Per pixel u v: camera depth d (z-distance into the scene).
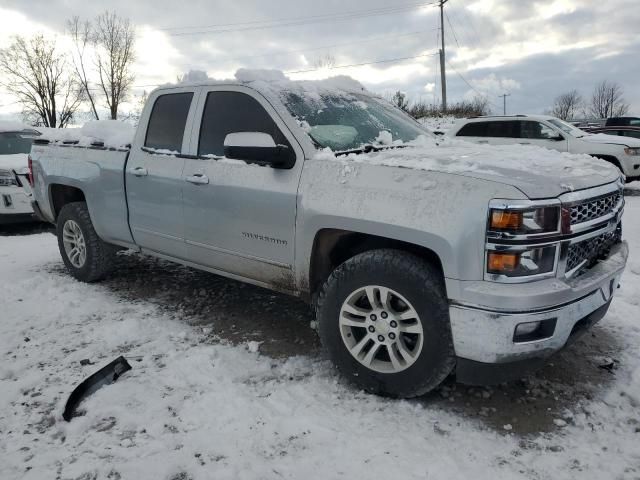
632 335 3.84
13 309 4.56
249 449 2.60
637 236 6.78
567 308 2.66
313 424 2.78
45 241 7.63
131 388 3.16
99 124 5.12
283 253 3.44
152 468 2.46
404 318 2.89
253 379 3.30
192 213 3.96
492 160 3.00
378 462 2.49
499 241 2.53
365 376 3.06
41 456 2.58
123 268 5.73
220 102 3.90
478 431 2.74
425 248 2.87
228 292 4.94
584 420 2.83
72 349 3.77
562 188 2.68
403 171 2.90
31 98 46.88
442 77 33.09
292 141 3.40
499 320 2.55
